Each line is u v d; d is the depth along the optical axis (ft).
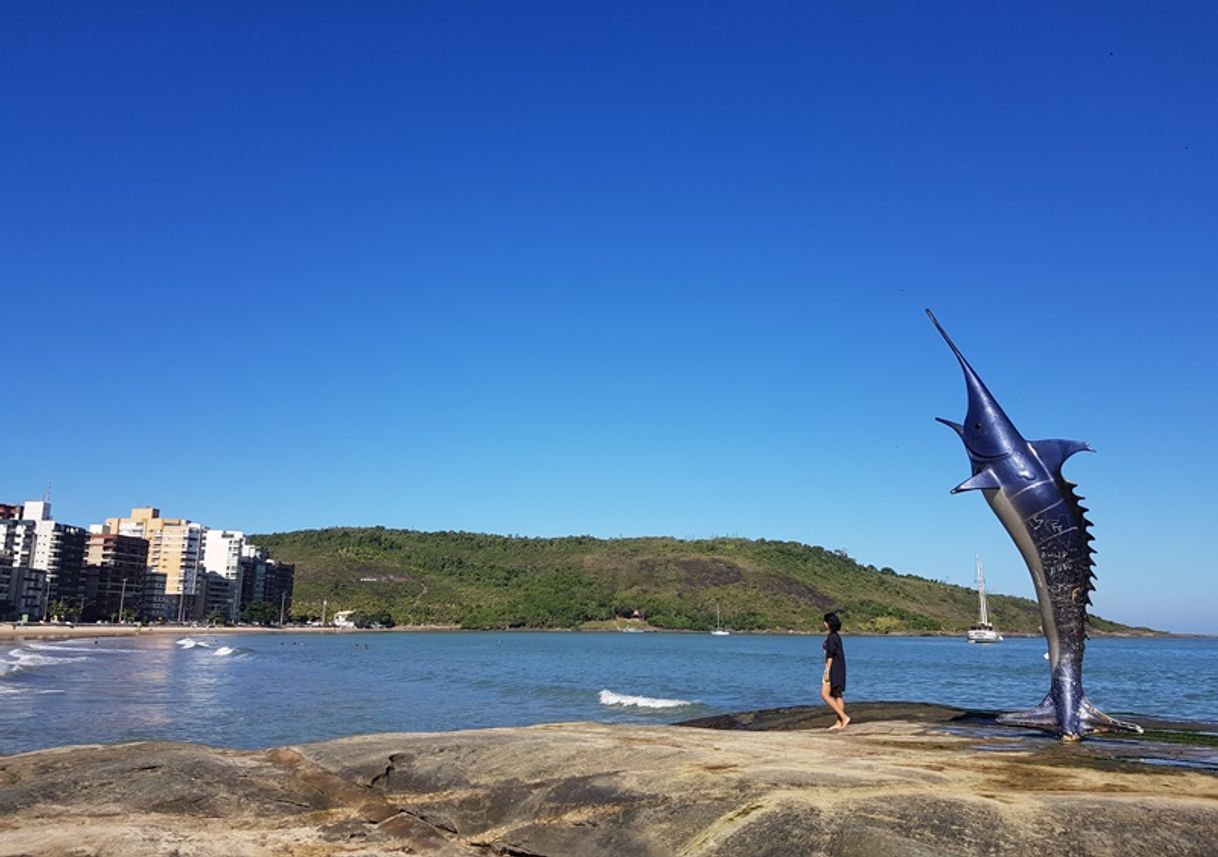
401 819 29.58
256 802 31.27
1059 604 42.11
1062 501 42.16
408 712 119.96
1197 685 177.37
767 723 54.24
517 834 27.86
